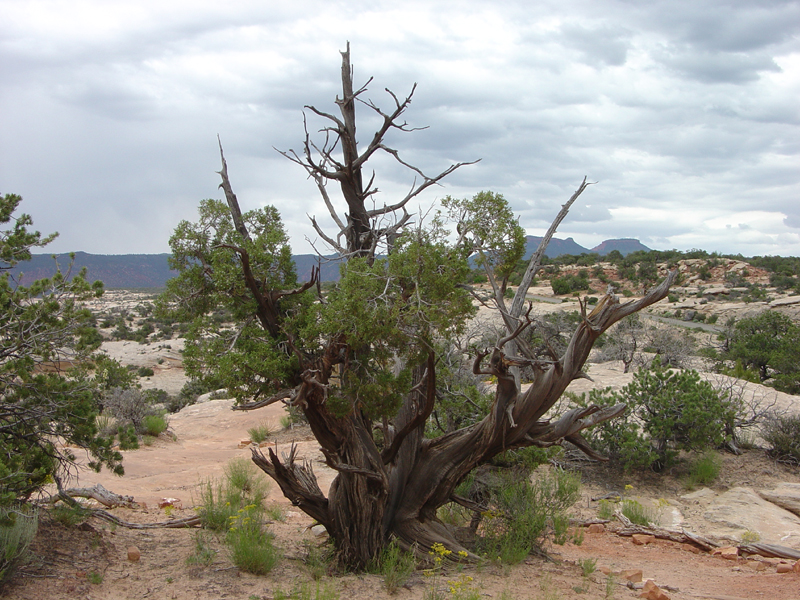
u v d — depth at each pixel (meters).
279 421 22.11
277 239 7.21
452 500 8.52
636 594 7.14
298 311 7.39
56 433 6.94
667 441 14.04
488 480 10.04
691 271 89.62
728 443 14.48
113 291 199.62
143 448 17.27
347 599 6.33
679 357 30.02
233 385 6.75
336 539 7.85
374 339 6.74
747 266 89.12
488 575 7.58
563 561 8.63
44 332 6.56
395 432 8.26
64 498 7.09
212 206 7.34
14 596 5.28
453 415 11.35
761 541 10.02
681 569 8.66
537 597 6.73
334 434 7.50
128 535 7.78
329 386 6.96
